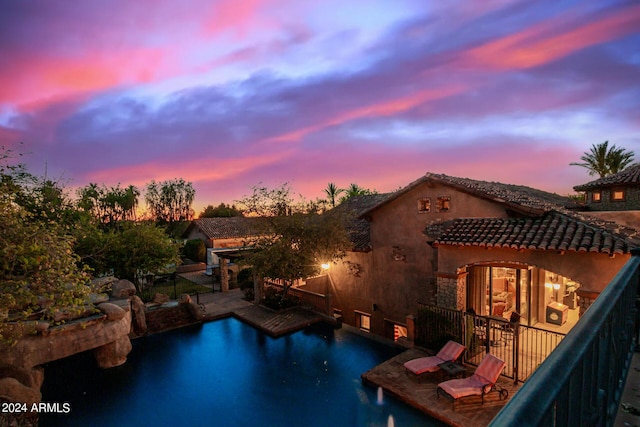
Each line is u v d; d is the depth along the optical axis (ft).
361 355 44.39
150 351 46.57
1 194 25.39
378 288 57.47
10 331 28.66
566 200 76.74
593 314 5.86
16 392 29.27
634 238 35.42
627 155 118.93
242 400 34.96
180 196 160.86
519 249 35.88
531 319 48.32
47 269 25.48
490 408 30.60
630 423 7.55
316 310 60.03
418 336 44.11
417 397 32.60
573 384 4.29
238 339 50.47
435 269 49.55
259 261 56.85
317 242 57.06
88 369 41.65
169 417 32.45
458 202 47.11
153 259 65.21
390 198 53.31
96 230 63.36
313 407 33.45
